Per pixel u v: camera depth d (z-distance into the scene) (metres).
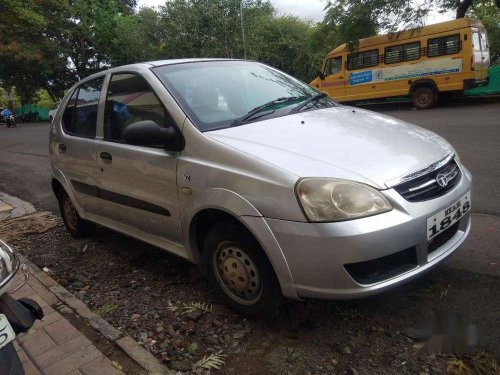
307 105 3.62
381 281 2.52
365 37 16.11
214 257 3.08
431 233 2.62
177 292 3.60
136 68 3.71
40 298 3.59
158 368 2.64
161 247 3.60
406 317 2.91
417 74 15.16
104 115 4.00
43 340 2.99
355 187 2.47
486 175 5.89
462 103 15.59
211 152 2.92
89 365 2.70
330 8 16.61
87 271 4.23
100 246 4.80
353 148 2.78
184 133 3.12
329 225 2.42
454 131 9.50
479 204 4.85
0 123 41.44
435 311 2.93
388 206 2.48
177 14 24.81
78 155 4.30
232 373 2.59
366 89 16.58
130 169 3.55
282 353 2.70
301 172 2.54
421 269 2.62
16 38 28.56
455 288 3.16
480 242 3.85
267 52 26.50
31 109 41.47
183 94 3.35
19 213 6.43
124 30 29.89
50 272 4.28
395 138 3.00
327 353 2.66
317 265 2.48
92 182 4.15
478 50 14.38
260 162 2.67
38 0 27.91
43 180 8.81
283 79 4.11
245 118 3.27
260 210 2.61
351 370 2.49
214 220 3.13
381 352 2.62
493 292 3.07
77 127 4.50
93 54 35.62
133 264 4.27
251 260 2.83
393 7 15.17
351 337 2.78
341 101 17.47
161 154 3.25
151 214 3.50
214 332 3.00
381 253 2.44
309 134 2.96
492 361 2.47
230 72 3.82
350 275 2.47
